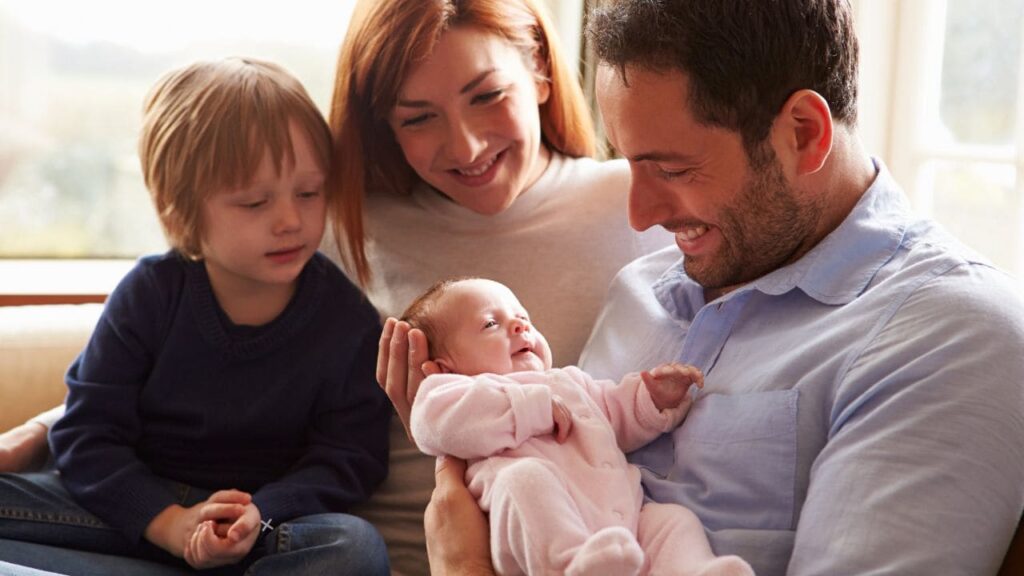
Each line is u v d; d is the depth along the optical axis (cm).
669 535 120
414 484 173
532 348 146
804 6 120
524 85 168
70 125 243
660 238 177
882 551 106
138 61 244
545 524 115
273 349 173
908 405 112
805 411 121
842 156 129
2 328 188
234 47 248
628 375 138
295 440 174
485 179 167
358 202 177
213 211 167
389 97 165
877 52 197
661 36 118
